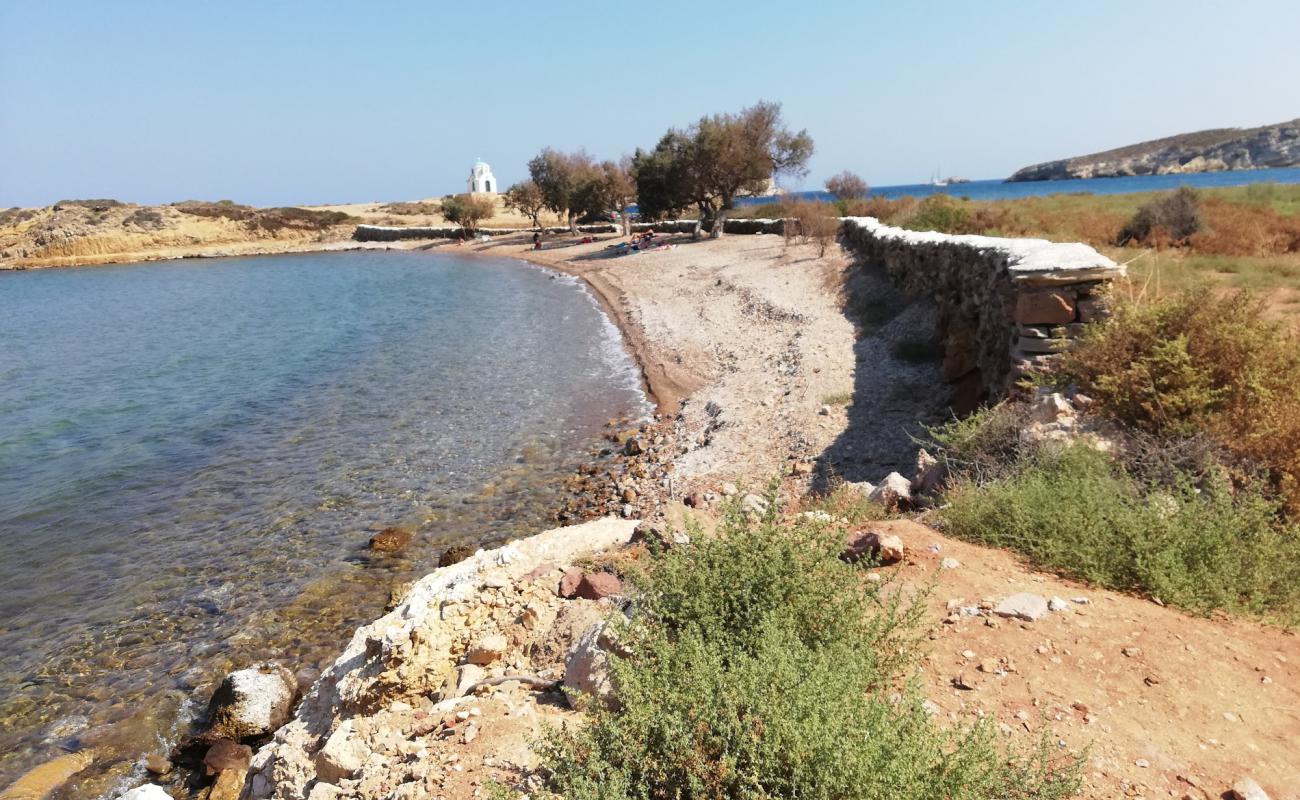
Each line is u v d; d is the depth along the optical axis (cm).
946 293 1530
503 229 8875
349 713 538
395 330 3206
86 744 761
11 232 9506
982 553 577
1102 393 741
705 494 1173
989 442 772
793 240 3931
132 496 1434
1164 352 707
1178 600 495
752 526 511
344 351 2808
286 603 1009
